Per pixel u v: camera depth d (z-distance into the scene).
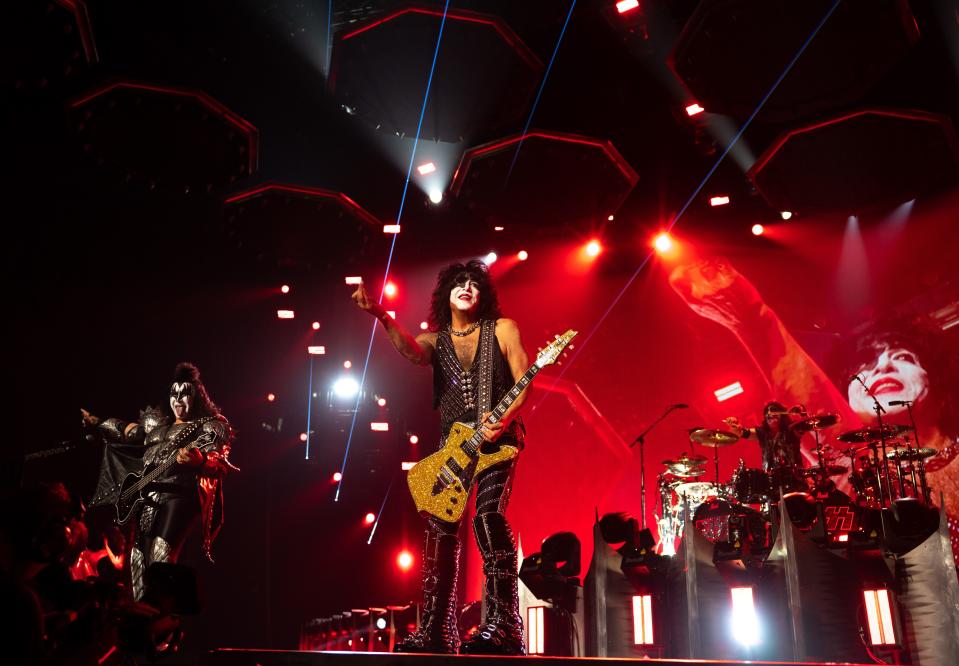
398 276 11.34
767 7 6.94
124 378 9.38
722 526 5.65
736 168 10.48
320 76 9.20
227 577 9.66
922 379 9.95
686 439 11.79
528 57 7.62
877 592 4.12
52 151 8.67
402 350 3.85
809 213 9.67
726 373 11.63
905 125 8.14
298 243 9.76
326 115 9.70
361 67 7.68
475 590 10.73
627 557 4.74
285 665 2.90
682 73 7.79
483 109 8.34
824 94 7.95
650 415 11.99
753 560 4.54
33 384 8.70
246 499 10.13
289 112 9.59
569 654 4.80
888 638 4.03
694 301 11.77
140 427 5.70
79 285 9.16
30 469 8.49
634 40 8.57
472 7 7.13
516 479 12.41
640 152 10.20
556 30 8.57
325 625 7.07
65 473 8.65
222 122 7.87
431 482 3.63
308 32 8.63
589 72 9.08
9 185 8.55
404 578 10.49
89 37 6.80
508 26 7.21
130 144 8.08
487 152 8.83
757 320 11.43
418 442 11.16
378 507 10.72
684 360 11.87
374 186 10.50
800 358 11.09
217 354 10.17
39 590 2.04
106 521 8.01
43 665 1.81
